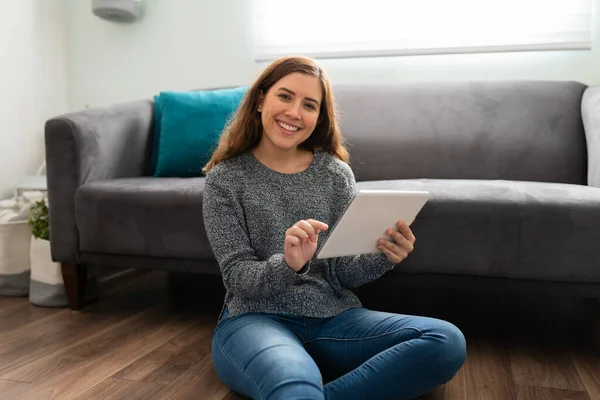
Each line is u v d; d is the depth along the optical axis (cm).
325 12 275
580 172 226
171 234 195
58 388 142
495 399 137
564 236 164
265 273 125
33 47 295
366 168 240
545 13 252
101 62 313
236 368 120
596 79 252
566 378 151
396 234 133
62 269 212
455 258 172
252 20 289
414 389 122
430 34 264
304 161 148
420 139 238
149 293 240
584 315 212
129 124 241
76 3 314
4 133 279
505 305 224
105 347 173
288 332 128
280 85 138
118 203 200
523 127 233
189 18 298
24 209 228
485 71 263
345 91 256
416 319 129
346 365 133
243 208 139
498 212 168
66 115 212
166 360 162
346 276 145
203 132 240
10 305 219
